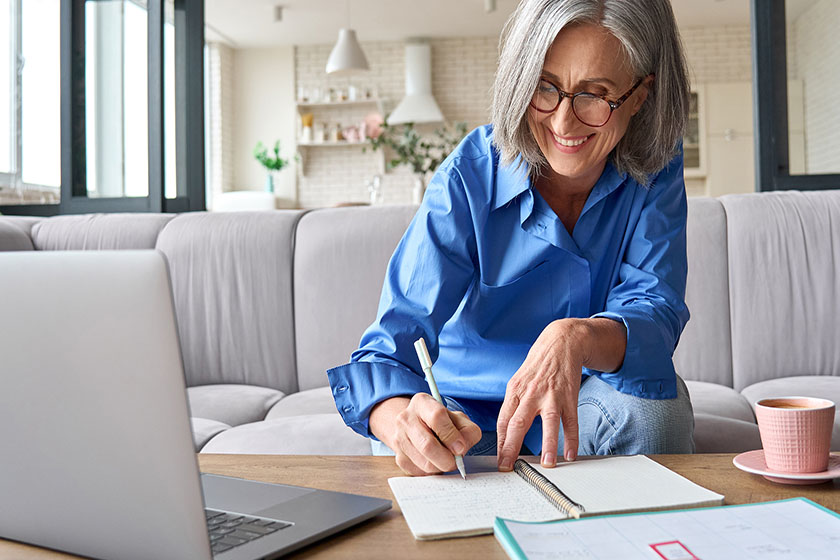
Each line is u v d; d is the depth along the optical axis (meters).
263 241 2.36
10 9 3.88
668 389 1.09
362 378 0.99
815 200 2.23
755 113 2.93
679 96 1.16
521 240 1.22
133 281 0.56
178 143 3.52
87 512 0.61
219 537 0.65
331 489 0.83
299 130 8.63
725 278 2.20
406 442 0.85
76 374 0.58
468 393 1.28
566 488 0.76
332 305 2.28
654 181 1.27
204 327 2.35
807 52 2.88
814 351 2.15
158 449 0.57
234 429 1.73
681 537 0.61
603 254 1.25
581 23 1.02
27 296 0.59
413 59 8.43
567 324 0.98
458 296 1.19
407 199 8.60
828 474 0.77
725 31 8.14
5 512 0.65
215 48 8.41
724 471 0.85
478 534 0.66
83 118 3.22
